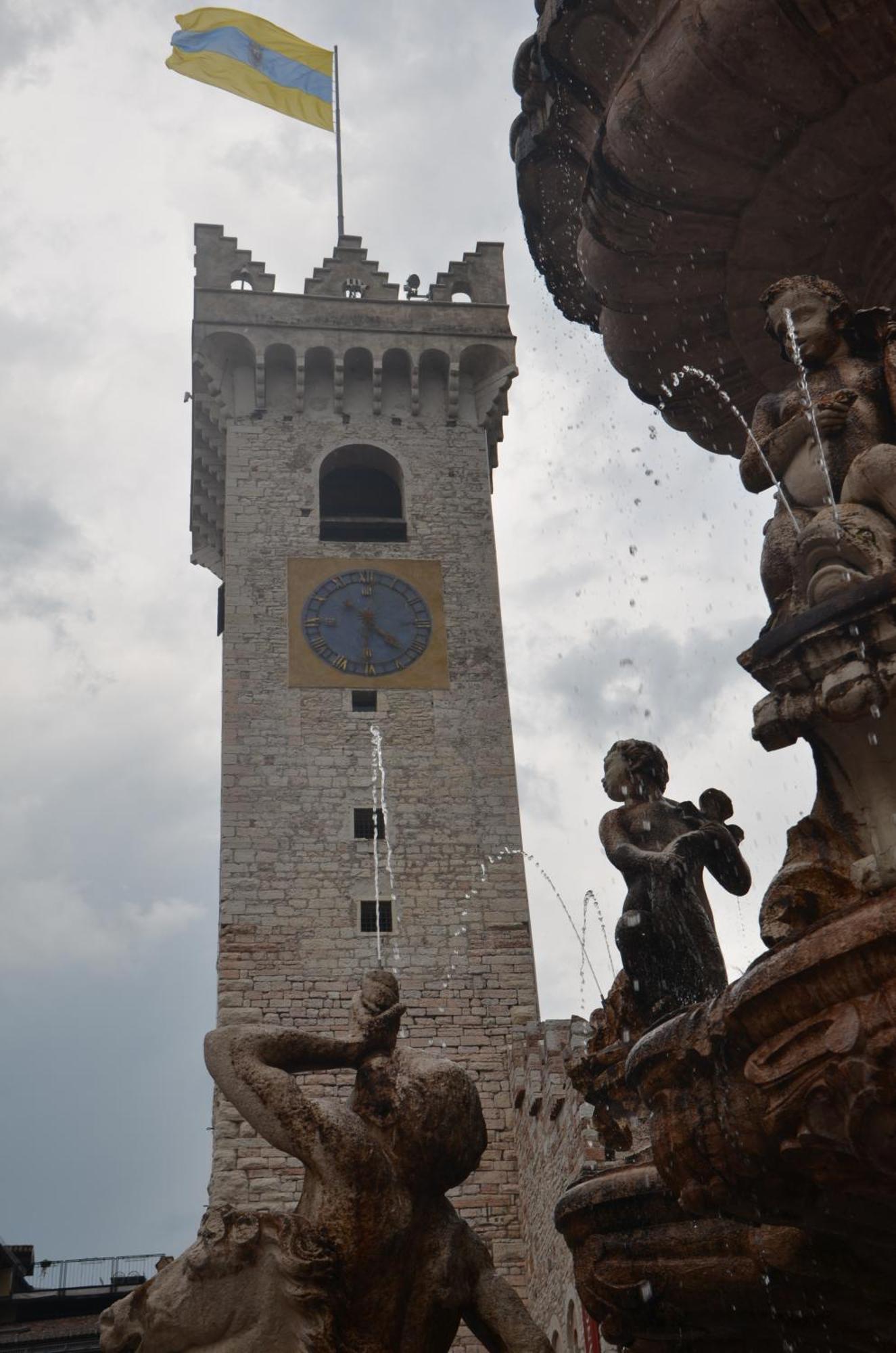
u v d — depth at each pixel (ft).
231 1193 115.14
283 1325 17.99
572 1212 24.39
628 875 25.71
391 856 138.62
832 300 20.42
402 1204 18.66
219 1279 18.08
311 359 164.76
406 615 151.84
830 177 24.39
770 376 28.89
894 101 22.84
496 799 142.82
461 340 166.40
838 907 16.84
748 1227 21.27
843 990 15.30
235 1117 118.73
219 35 171.73
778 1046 15.93
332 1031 129.80
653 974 24.94
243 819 138.72
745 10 21.80
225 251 169.17
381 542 156.46
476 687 148.56
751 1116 16.63
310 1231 18.15
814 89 22.86
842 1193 16.66
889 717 16.97
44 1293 115.96
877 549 17.47
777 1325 21.65
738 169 24.63
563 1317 89.20
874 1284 19.84
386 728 145.18
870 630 16.78
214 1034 19.74
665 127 23.99
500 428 168.35
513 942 135.64
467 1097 19.38
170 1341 18.10
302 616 150.30
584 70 25.34
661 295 27.84
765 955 16.21
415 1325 18.53
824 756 17.60
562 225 30.07
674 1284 22.22
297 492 158.10
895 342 19.26
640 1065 18.15
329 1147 18.63
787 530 19.17
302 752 142.82
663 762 27.27
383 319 166.71
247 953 132.46
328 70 176.04
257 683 146.00
